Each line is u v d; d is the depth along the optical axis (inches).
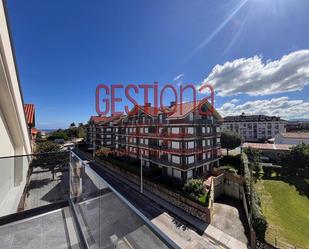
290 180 891.4
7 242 126.2
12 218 153.6
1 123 177.0
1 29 124.9
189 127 800.9
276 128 2613.2
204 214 540.1
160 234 61.1
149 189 769.6
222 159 1064.8
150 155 984.9
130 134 1202.0
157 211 596.4
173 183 763.4
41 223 147.3
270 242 438.0
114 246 82.8
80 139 2549.2
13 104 182.5
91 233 114.5
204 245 438.0
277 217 581.6
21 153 252.4
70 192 180.5
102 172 1088.2
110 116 1865.2
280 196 735.7
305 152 979.9
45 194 176.7
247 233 487.5
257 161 1015.0
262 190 789.9
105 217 97.0
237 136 1242.0
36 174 183.6
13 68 173.6
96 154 1466.5
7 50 142.5
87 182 133.9
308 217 584.7
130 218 75.1
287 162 1030.4
